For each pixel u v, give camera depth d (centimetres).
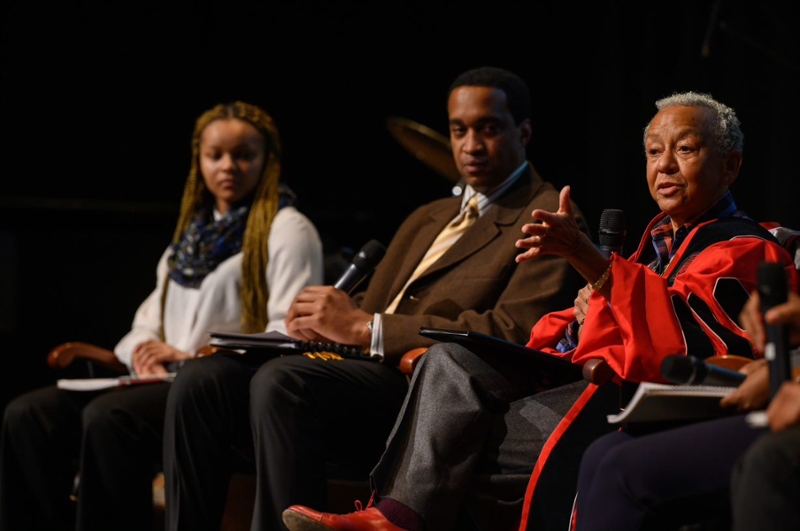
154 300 1064
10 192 1652
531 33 1602
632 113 1475
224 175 1017
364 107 1727
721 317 589
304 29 1723
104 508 872
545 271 812
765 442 441
